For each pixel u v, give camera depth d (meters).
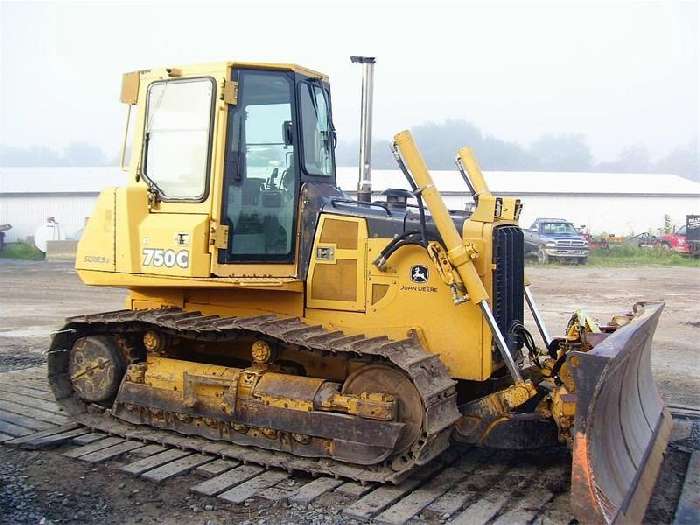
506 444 5.83
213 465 6.23
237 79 6.29
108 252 6.70
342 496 5.57
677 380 9.25
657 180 41.06
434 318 6.06
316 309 6.47
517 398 5.70
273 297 6.62
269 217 6.44
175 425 6.75
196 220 6.25
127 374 6.91
